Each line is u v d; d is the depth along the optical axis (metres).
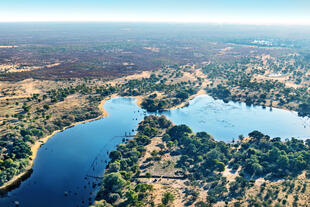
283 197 133.88
